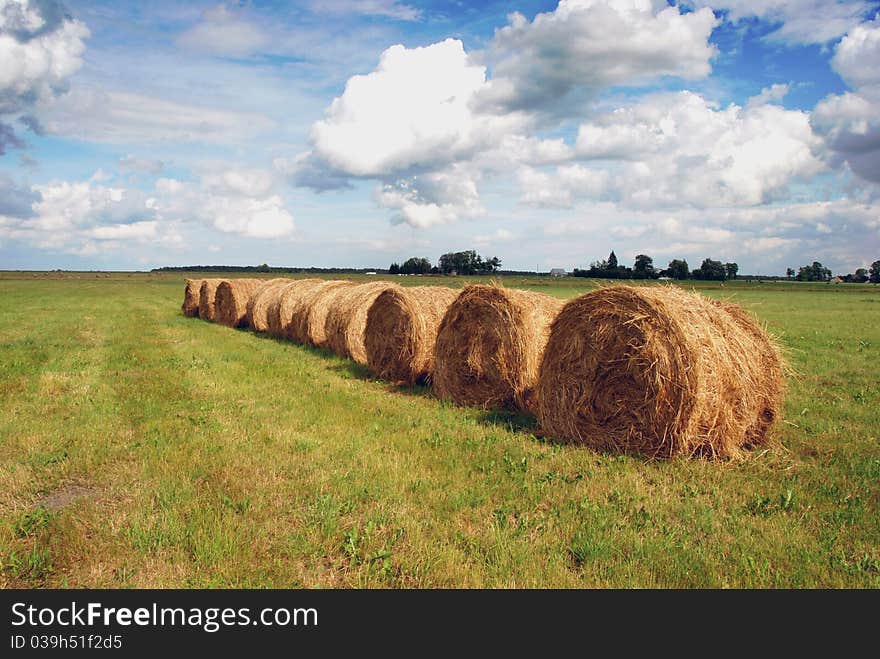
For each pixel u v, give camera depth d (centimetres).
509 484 677
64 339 2016
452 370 1177
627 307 834
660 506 623
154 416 952
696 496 650
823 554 518
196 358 1581
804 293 6831
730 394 787
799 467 744
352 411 1021
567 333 908
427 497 639
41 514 580
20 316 2991
